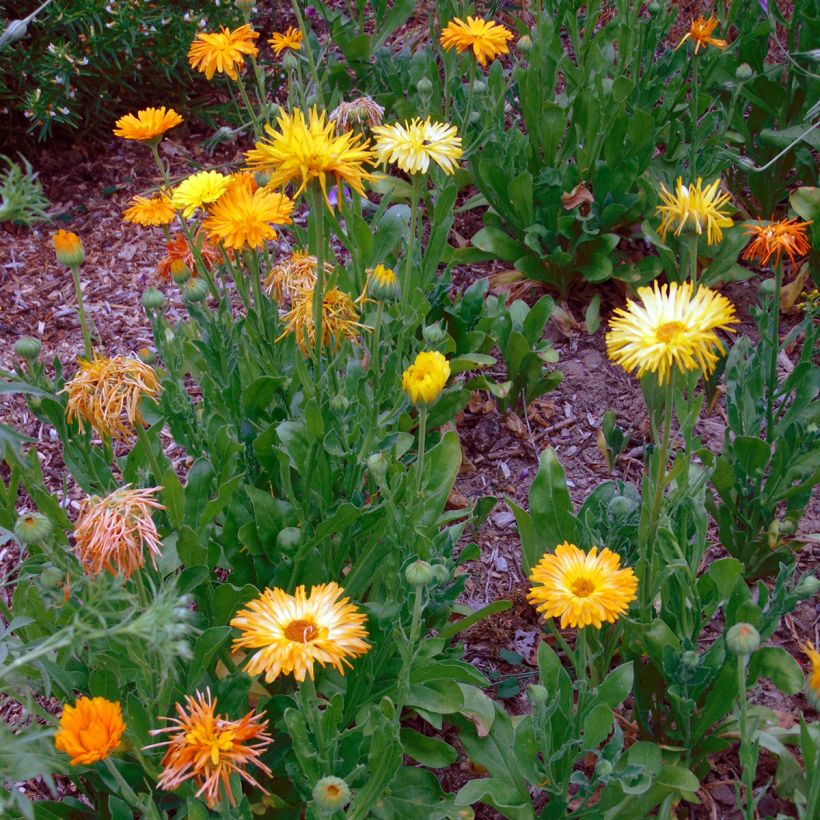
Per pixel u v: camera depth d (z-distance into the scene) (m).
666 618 2.14
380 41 4.23
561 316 3.45
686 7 4.56
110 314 3.74
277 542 2.01
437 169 3.05
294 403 2.36
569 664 2.47
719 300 1.65
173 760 1.39
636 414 3.17
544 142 3.49
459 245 3.75
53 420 2.04
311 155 1.72
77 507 2.98
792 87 3.70
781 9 4.26
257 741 1.93
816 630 2.51
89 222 4.21
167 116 2.26
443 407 2.86
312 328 2.22
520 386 3.17
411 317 2.63
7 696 2.24
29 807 1.36
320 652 1.44
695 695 1.97
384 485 1.91
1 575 2.82
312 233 2.71
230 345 2.28
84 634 1.30
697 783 1.91
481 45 3.03
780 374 3.11
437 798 1.97
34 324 3.71
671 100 3.57
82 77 4.37
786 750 2.03
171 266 2.35
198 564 1.87
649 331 1.66
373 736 1.61
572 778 1.79
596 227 3.37
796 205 3.26
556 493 2.28
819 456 2.48
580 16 4.49
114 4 4.22
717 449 2.97
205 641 1.78
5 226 4.19
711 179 3.45
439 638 2.08
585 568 1.65
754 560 2.60
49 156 4.55
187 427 2.16
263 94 2.79
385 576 2.14
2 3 4.14
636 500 2.33
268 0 5.13
